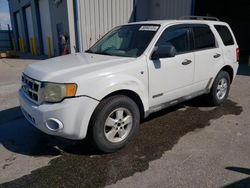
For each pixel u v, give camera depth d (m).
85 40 10.95
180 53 4.13
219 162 3.14
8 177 2.91
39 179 2.86
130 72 3.39
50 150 3.51
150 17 12.56
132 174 2.93
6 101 5.95
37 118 3.07
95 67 3.24
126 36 4.18
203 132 4.00
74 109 2.95
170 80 3.96
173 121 4.46
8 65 12.64
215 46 4.85
